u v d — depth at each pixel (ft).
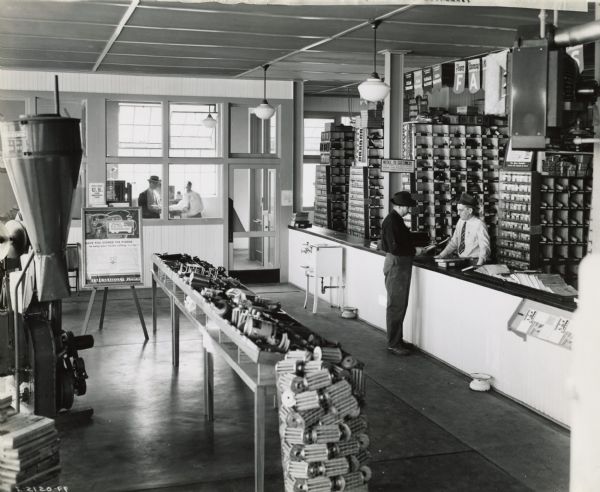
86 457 17.53
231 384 23.88
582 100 13.64
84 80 40.29
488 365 22.86
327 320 33.76
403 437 18.78
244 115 57.67
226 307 16.60
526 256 36.32
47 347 19.31
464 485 15.81
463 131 40.29
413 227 40.32
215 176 54.70
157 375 24.84
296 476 12.43
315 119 65.51
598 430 4.90
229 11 23.59
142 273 30.63
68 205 16.07
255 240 47.91
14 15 24.31
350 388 12.64
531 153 36.14
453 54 33.17
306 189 67.97
